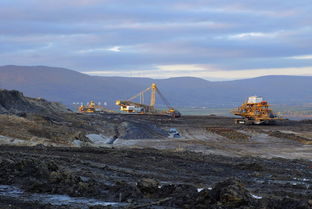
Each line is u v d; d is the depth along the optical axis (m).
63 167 28.62
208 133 89.62
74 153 41.22
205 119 142.75
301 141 74.06
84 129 77.88
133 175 29.27
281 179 31.59
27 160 25.92
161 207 18.42
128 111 183.50
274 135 84.69
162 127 103.44
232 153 57.44
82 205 18.92
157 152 47.00
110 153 42.75
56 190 21.58
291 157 54.78
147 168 33.75
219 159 44.56
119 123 105.75
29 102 126.06
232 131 93.56
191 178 29.69
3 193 20.97
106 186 22.72
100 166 32.22
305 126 111.75
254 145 68.44
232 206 17.61
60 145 54.88
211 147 64.25
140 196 20.83
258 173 33.97
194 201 18.55
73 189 21.69
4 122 62.38
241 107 118.75
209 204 18.02
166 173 31.89
